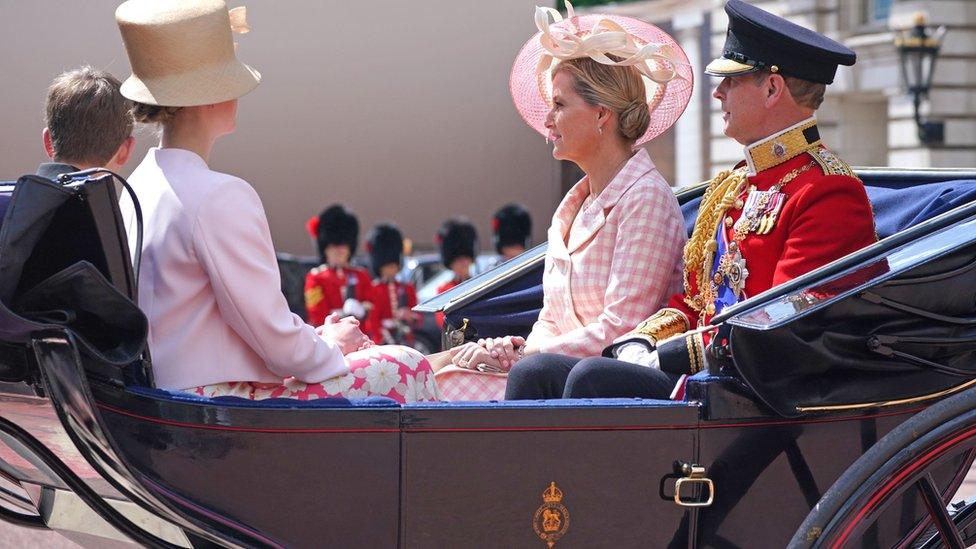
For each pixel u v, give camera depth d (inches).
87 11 1385.3
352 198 1624.0
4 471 419.2
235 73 428.8
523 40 1600.6
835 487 398.3
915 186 525.0
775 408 401.4
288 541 376.2
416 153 1600.6
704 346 461.1
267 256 415.5
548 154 1654.8
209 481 371.2
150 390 374.9
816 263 448.1
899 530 447.8
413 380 446.9
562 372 457.1
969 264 426.0
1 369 372.8
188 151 426.0
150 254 411.8
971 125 1893.5
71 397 356.2
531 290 589.0
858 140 1936.5
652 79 534.3
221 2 430.0
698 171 1755.7
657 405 396.2
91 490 377.1
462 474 383.9
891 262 416.2
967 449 418.9
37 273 378.0
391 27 1553.9
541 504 390.0
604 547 396.5
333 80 1536.7
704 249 495.2
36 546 651.5
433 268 1909.4
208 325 411.8
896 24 1884.8
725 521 407.2
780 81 472.7
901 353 419.2
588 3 1681.8
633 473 396.2
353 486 378.3
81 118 469.7
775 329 393.1
